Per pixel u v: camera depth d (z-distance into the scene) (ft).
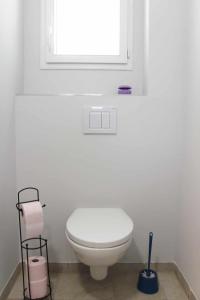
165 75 5.98
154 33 5.91
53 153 6.09
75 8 6.79
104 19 6.81
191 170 5.42
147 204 6.23
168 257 6.33
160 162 6.15
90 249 4.35
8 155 5.55
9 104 5.59
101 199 6.21
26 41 6.60
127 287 5.66
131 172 6.17
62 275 6.11
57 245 6.25
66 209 6.20
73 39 6.84
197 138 5.14
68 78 6.70
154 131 6.08
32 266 5.04
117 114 6.05
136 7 6.63
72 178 6.15
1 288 5.09
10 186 5.66
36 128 6.04
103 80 6.71
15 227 5.95
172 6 5.87
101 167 6.15
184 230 5.74
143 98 6.02
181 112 6.04
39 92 6.68
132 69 6.70
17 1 6.00
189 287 5.33
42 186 6.15
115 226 4.90
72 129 6.06
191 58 5.48
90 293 5.45
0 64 5.03
